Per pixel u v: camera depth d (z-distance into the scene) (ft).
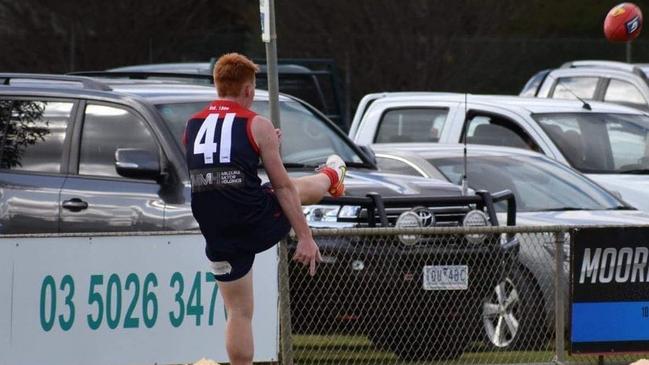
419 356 118.93
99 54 373.40
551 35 404.16
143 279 108.99
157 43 377.91
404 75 352.08
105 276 108.58
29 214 123.95
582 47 371.15
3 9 372.17
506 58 360.28
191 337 109.70
